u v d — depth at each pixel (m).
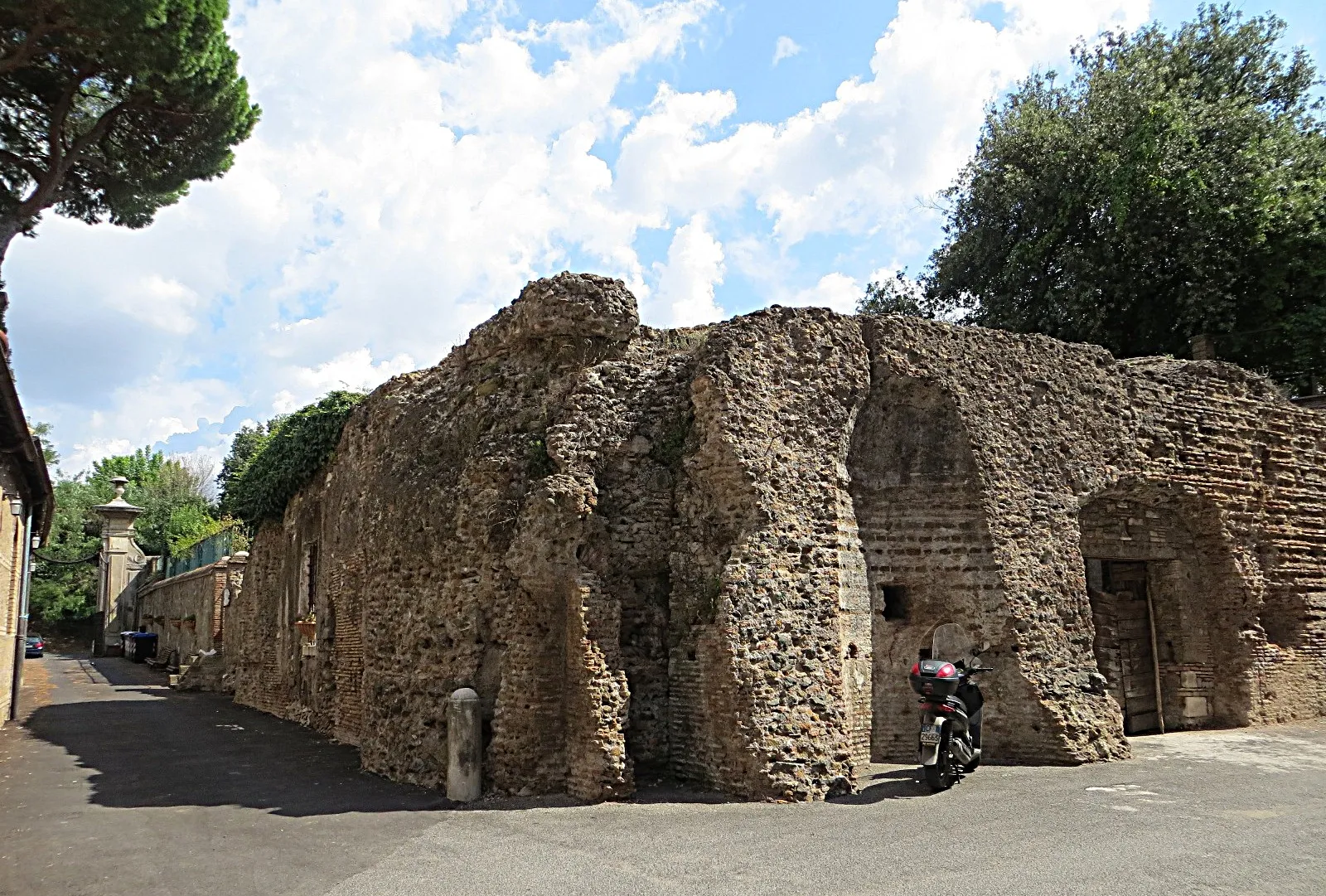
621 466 10.62
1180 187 19.86
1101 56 24.61
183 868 7.14
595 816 8.51
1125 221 20.69
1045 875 6.27
